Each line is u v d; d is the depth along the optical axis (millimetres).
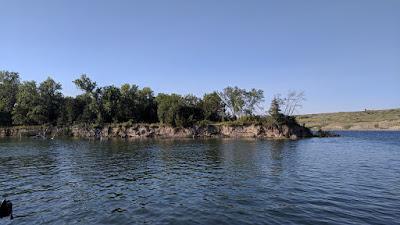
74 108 147375
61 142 103375
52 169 43531
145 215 21844
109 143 98625
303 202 24625
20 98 149125
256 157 56469
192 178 36000
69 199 26500
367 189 29188
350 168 42438
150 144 93750
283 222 19953
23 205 24641
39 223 20328
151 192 28984
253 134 129250
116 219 21031
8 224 20172
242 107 153625
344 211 22125
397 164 46281
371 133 181500
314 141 104125
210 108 148875
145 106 154875
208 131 133500
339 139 115875
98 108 140750
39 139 121875
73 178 36531
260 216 21219
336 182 32594
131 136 134500
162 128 135875
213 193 28203
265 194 27500
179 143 97875
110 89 145625
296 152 65562
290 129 127625
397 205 23609
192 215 21672
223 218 20922
